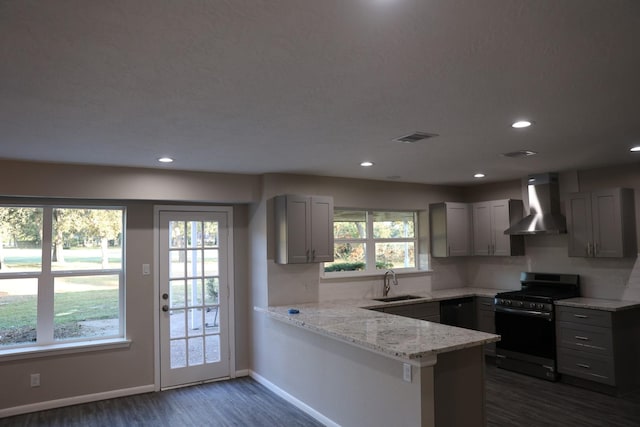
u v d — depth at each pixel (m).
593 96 2.44
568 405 4.27
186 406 4.42
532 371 5.14
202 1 1.41
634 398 4.45
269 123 2.90
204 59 1.87
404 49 1.81
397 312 5.23
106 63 1.89
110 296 4.84
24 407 4.27
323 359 3.98
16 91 2.21
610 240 4.77
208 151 3.76
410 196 6.17
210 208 5.29
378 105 2.55
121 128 2.95
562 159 4.42
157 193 4.59
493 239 6.00
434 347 2.94
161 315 4.97
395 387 3.15
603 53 1.88
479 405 3.35
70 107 2.47
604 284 5.10
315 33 1.66
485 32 1.67
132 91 2.24
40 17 1.49
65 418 4.14
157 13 1.48
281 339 4.70
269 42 1.72
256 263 5.25
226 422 4.02
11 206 4.39
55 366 4.43
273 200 5.07
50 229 4.58
